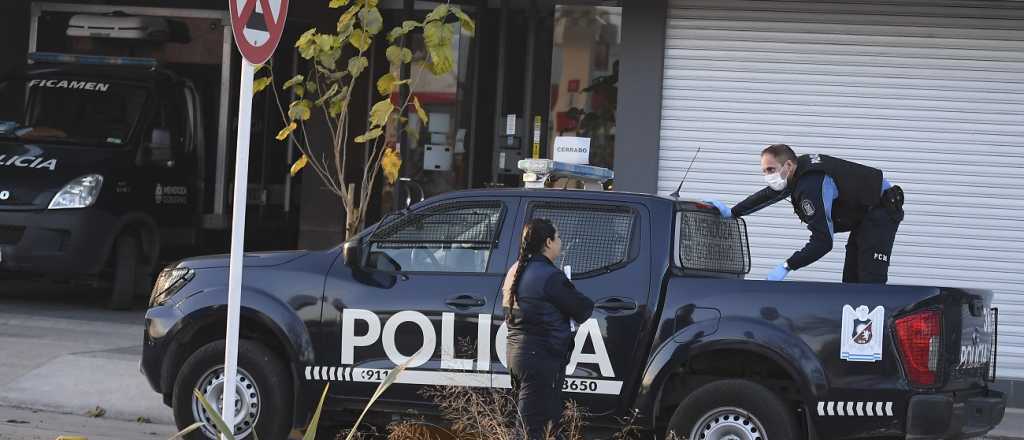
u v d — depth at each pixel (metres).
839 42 25.95
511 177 32.19
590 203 17.47
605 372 16.72
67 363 23.64
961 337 16.17
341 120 22.14
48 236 29.12
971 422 16.20
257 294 17.94
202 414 18.11
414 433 17.50
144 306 32.66
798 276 26.08
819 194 18.53
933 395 15.71
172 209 32.28
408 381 17.36
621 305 16.78
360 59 21.73
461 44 32.44
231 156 34.59
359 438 17.94
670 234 17.11
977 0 25.45
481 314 17.17
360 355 17.58
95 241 29.61
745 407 16.12
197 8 35.19
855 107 25.95
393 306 17.52
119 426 21.23
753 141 26.27
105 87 31.80
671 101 26.48
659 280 16.84
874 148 25.94
